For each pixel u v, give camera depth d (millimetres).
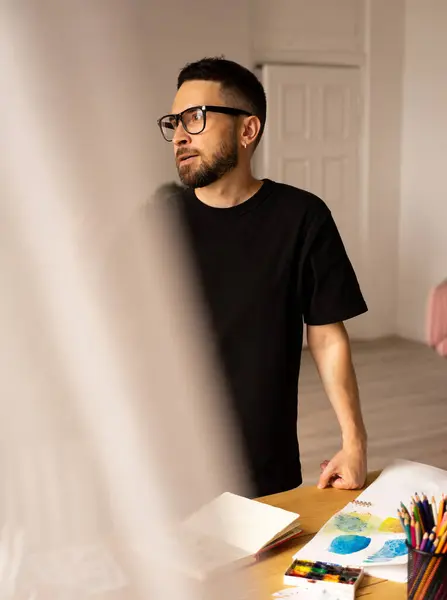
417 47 5820
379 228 6121
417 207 6000
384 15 5812
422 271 6012
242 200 1380
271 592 937
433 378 5105
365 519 1172
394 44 5906
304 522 1181
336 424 4152
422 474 1369
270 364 1364
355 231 6086
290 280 1412
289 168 5711
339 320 1466
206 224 1349
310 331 1521
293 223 1397
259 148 5586
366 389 4863
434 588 852
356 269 6148
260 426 1352
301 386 4910
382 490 1302
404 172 6098
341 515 1186
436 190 5797
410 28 5867
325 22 5641
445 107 5625
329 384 1489
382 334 6289
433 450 3789
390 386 4926
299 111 5664
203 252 1330
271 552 1056
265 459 1360
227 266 1349
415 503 906
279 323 1385
